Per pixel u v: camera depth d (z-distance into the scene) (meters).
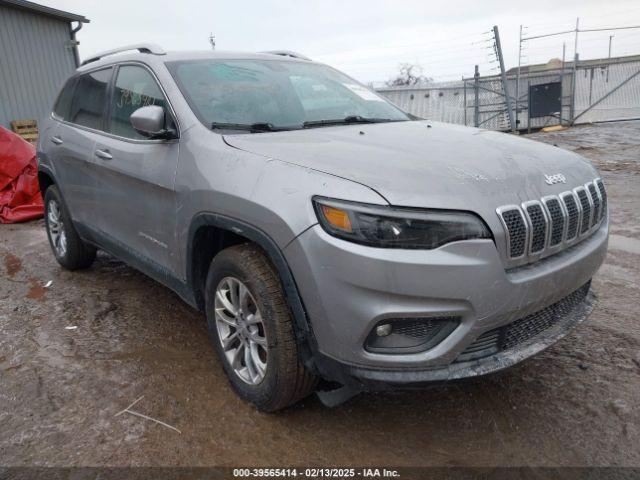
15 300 4.15
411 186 2.09
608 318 3.58
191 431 2.49
